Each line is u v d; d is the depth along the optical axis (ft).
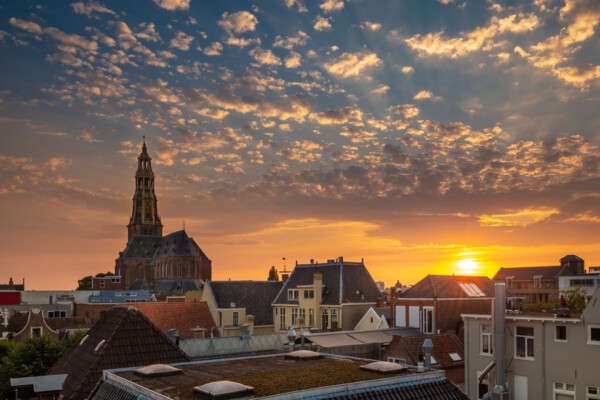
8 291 343.26
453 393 76.84
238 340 168.35
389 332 191.52
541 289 483.92
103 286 543.80
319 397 65.21
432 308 197.88
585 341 122.93
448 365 163.73
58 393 110.01
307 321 251.80
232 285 277.64
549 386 128.36
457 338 175.63
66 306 302.66
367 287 256.73
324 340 171.01
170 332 156.35
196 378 74.43
